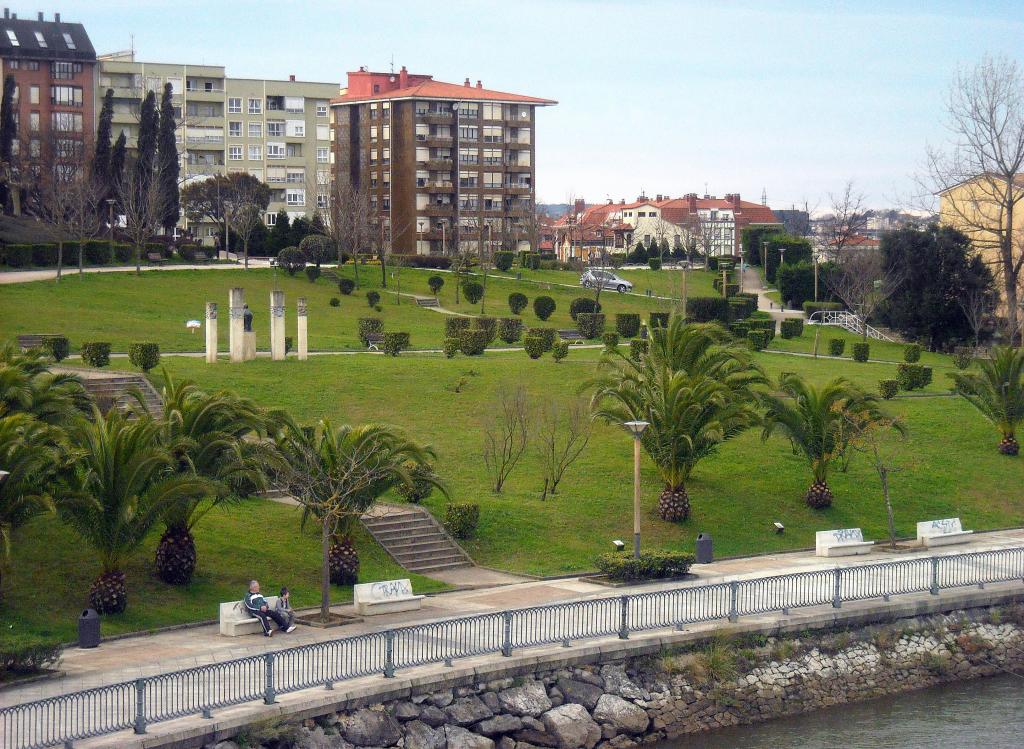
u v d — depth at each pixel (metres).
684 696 30.69
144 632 31.25
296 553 38.56
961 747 29.70
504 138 158.88
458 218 155.88
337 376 58.03
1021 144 85.81
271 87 159.38
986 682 35.22
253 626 31.42
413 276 105.25
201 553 37.22
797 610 34.59
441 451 50.47
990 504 51.31
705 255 149.00
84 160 119.12
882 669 34.25
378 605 33.62
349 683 26.47
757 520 46.66
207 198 134.88
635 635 31.08
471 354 66.06
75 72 146.25
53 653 26.88
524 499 46.28
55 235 97.44
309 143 161.62
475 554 41.38
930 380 67.81
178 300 82.44
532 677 28.83
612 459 51.03
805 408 47.81
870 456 54.22
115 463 31.89
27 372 39.00
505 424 50.28
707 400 44.47
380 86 165.62
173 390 37.12
